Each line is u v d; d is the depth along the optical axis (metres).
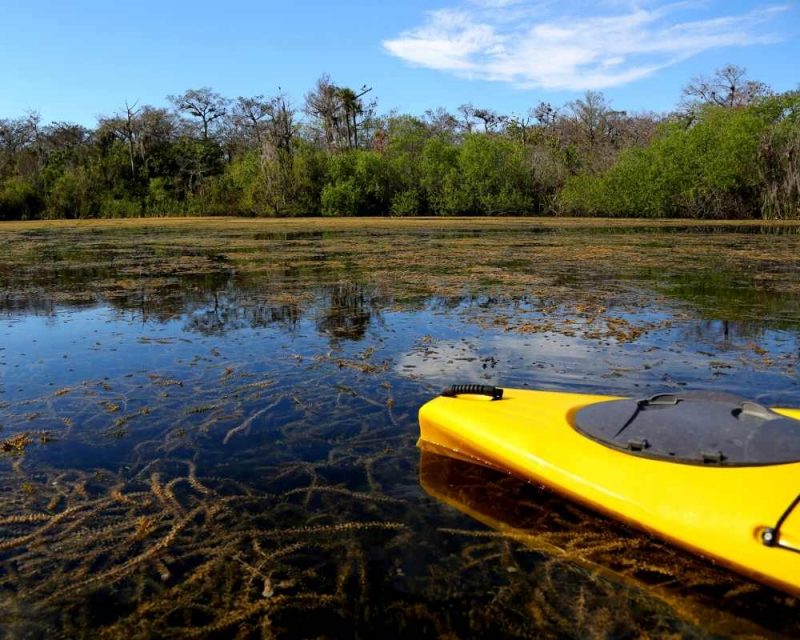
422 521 2.39
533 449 2.51
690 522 2.05
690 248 13.12
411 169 32.47
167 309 6.54
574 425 2.58
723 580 2.00
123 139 38.50
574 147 35.16
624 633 1.80
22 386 4.00
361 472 2.80
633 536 2.22
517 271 9.44
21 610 1.93
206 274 9.36
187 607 1.94
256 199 32.31
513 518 2.38
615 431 2.42
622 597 1.95
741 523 1.96
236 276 9.09
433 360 4.54
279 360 4.56
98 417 3.47
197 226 23.98
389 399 3.72
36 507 2.53
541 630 1.82
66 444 3.13
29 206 33.03
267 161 31.89
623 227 21.17
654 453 2.25
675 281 8.33
